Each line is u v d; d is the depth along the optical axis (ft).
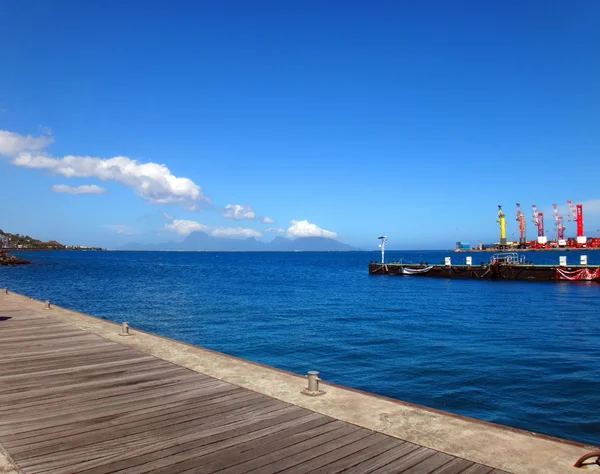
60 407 22.09
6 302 69.41
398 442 17.61
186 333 75.82
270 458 16.29
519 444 17.33
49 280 208.85
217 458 16.33
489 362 55.21
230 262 535.19
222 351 62.03
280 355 59.57
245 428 19.16
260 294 145.48
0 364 31.01
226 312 102.27
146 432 18.83
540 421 36.42
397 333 75.61
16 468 15.56
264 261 584.81
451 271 215.10
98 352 34.73
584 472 14.93
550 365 53.67
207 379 26.89
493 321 89.56
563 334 75.25
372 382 47.09
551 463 15.65
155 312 102.22
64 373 28.60
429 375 49.49
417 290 160.86
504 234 622.95
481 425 19.30
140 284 186.50
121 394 24.09
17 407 22.11
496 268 199.72
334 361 56.13
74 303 119.34
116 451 16.98
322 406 21.85
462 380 47.55
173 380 26.73
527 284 180.24
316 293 149.59
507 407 39.58
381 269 253.44
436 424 19.44
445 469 15.28
